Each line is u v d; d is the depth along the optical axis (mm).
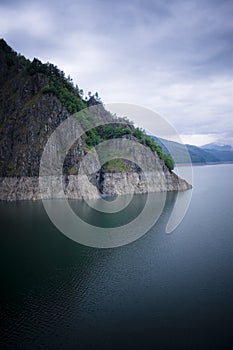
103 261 59562
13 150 140500
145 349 34781
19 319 40844
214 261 58531
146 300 44781
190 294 46344
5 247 66938
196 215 97125
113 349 35000
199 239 72125
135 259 60156
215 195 137750
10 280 51688
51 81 156375
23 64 170125
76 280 51312
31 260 60031
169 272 54125
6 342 36344
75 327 39000
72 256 61531
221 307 42562
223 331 37594
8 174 134750
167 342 35656
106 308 43094
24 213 100062
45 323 39906
